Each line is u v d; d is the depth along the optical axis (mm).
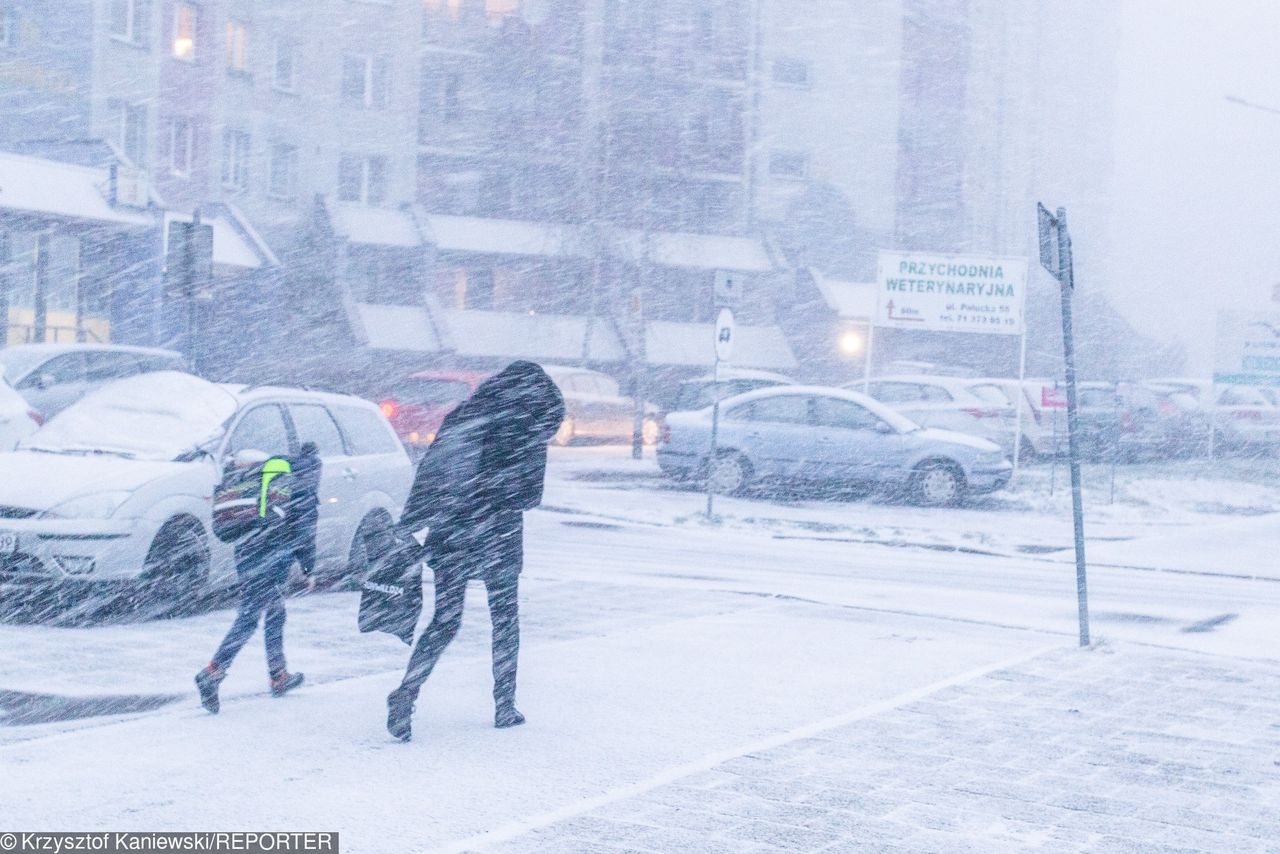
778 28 66750
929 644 10969
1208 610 14078
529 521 21234
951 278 30094
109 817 5684
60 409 21000
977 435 31422
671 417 26453
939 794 6461
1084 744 7629
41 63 41344
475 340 57562
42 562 10508
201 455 11648
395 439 13914
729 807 6113
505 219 60844
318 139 56594
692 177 61062
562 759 6891
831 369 63250
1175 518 25141
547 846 5465
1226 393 42000
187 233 19719
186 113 46406
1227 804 6461
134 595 11031
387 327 55906
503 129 60656
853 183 68500
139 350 22500
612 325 59531
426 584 13719
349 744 7062
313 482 7977
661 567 16188
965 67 73938
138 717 7641
